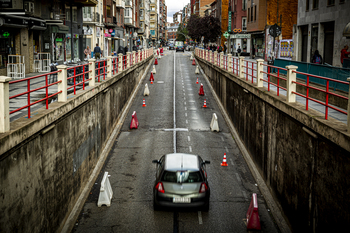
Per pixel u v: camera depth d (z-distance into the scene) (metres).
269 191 12.86
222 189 13.21
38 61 24.66
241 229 10.34
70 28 33.72
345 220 6.79
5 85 6.63
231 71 23.62
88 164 13.74
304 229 9.07
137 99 28.28
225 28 71.31
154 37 143.75
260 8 45.31
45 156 8.73
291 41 30.45
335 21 21.64
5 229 6.45
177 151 17.27
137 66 32.75
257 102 15.05
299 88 16.77
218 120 23.00
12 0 17.78
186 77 38.81
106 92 17.89
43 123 8.31
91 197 12.38
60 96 10.50
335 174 7.28
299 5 28.11
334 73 13.08
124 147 17.83
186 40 163.62
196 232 10.12
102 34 49.78
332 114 10.89
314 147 8.46
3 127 6.55
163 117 23.42
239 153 17.34
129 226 10.41
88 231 10.15
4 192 6.41
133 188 13.13
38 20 23.34
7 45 20.89
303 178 9.22
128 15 69.75
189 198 10.35
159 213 11.19
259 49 49.12
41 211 8.41
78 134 12.14
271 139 12.66
